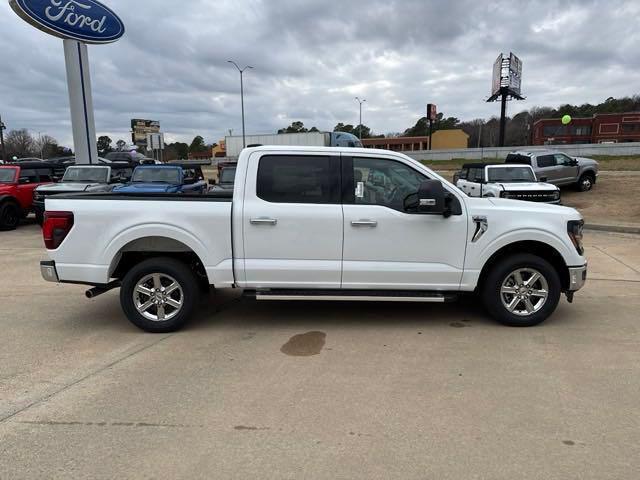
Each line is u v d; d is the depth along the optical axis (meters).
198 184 15.16
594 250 9.88
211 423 3.24
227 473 2.71
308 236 4.93
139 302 5.05
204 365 4.21
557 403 3.48
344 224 4.91
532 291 5.12
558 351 4.47
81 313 5.80
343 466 2.76
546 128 84.50
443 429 3.15
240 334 5.00
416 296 4.99
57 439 3.06
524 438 3.04
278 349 4.57
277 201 4.95
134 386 3.80
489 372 4.02
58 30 17.22
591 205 17.61
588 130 82.88
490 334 4.95
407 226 4.94
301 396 3.62
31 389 3.76
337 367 4.15
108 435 3.10
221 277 4.99
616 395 3.60
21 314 5.76
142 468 2.76
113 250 4.93
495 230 4.98
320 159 4.97
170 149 110.44
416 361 4.27
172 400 3.57
